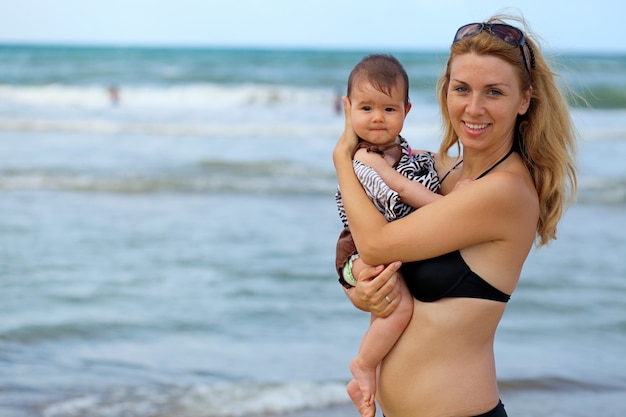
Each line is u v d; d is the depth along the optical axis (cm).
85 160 1841
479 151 292
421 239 276
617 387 624
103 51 7112
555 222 296
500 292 280
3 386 609
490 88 274
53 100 3512
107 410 572
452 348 283
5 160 1809
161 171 1706
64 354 682
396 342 294
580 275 949
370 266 290
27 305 809
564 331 755
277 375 638
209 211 1320
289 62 5484
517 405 589
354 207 288
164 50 7638
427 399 287
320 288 881
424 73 4862
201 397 596
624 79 4838
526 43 283
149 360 671
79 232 1146
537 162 290
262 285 891
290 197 1466
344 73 4678
